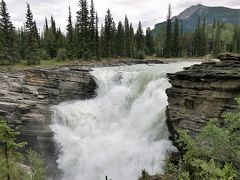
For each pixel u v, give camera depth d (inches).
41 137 1232.8
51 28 4037.9
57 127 1283.2
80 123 1284.4
